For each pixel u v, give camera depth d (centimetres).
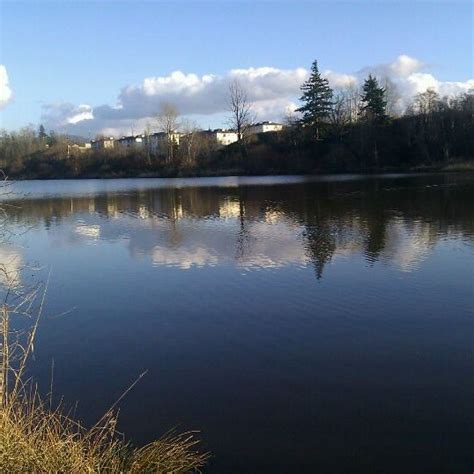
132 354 929
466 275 1362
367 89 6769
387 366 851
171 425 692
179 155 7988
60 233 2375
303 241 1923
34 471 507
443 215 2452
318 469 595
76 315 1145
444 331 992
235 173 7238
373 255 1628
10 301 1232
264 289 1294
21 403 687
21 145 10194
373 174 5834
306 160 6856
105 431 666
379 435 657
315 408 726
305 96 7106
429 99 6562
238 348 940
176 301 1226
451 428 669
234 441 651
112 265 1631
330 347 932
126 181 7244
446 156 5894
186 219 2762
